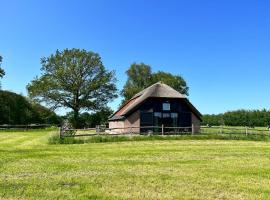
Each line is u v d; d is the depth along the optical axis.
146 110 44.31
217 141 32.59
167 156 20.05
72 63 78.81
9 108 76.12
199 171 14.62
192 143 30.05
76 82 78.69
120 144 29.31
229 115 75.12
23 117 77.56
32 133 50.78
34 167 15.59
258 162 17.50
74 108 78.88
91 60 79.88
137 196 10.37
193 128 38.94
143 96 44.91
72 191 10.95
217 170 14.89
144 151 22.89
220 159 18.66
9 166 15.91
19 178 12.91
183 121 45.12
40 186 11.61
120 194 10.60
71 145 28.75
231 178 13.11
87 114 80.75
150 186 11.70
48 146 27.78
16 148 25.67
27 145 29.03
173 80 105.56
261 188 11.48
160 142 31.19
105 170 14.82
